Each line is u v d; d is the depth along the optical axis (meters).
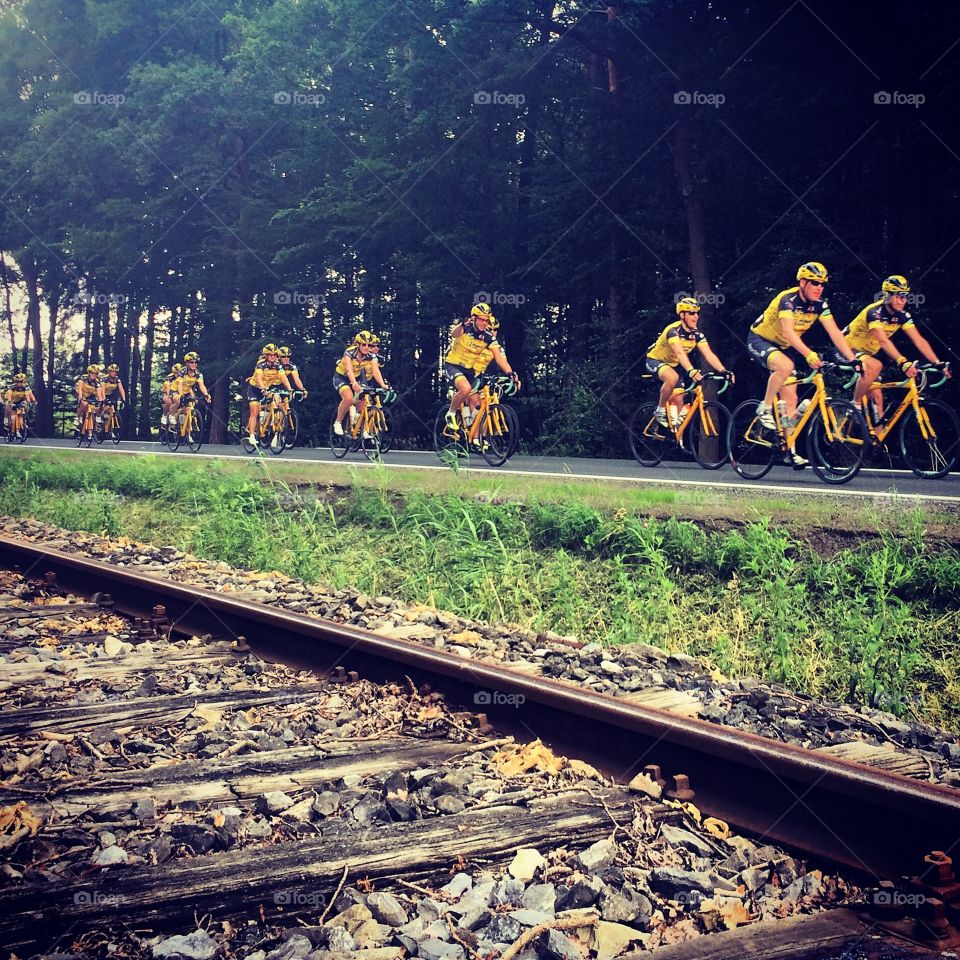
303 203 29.05
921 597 5.98
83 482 14.84
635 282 22.62
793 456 10.21
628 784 3.49
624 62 19.47
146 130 34.00
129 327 43.50
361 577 8.37
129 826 3.09
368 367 16.83
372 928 2.46
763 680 5.52
